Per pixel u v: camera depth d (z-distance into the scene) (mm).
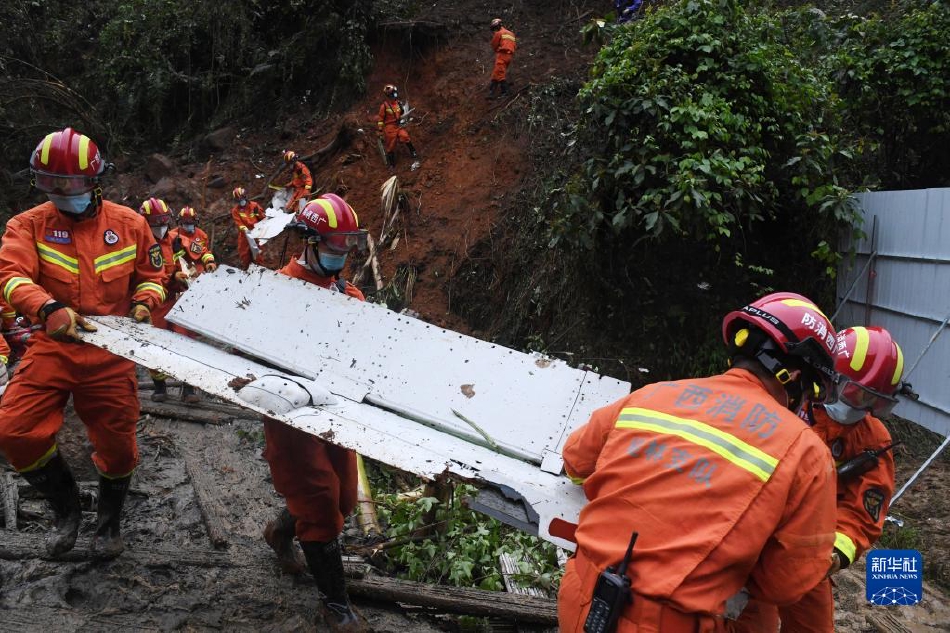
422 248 10547
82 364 3623
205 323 3701
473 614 3887
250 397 2967
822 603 2855
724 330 2359
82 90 15984
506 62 11766
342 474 3693
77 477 5078
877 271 7289
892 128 8992
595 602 2014
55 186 3473
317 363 3469
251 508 4816
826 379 2252
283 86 14703
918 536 5637
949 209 6328
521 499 2506
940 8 8602
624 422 2232
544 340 8797
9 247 3527
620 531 2078
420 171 11688
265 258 11625
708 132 7129
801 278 7949
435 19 13891
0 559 3943
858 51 8836
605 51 8016
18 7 15703
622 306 8094
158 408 6383
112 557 4035
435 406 3250
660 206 7234
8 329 5715
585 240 7773
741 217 7734
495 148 11211
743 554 1937
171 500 4863
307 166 12906
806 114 7848
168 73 15258
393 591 3912
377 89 13711
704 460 2021
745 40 7727
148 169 14195
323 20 14438
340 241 3701
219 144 14414
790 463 1991
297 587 3963
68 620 3553
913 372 6773
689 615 1945
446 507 4734
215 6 15102
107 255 3764
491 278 9953
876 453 3053
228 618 3691
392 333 3475
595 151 8070
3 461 5121
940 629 4508
